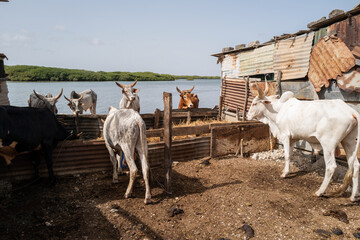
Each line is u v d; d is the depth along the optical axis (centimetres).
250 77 984
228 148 766
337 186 557
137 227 409
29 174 570
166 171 516
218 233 393
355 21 592
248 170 655
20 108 506
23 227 398
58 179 578
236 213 446
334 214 433
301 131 549
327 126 497
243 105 969
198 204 481
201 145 735
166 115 502
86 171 613
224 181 584
